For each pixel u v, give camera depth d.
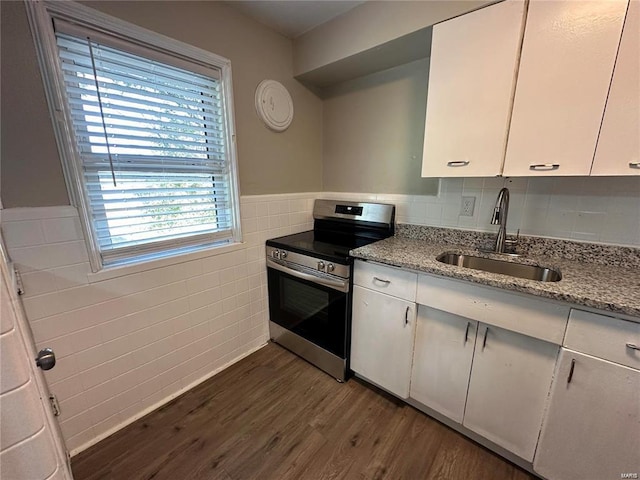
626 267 1.24
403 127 1.91
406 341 1.45
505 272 1.44
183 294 1.60
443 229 1.77
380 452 1.31
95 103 1.20
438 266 1.26
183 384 1.68
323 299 1.75
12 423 0.41
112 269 1.31
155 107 1.40
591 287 1.00
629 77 0.94
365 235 2.10
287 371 1.87
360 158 2.18
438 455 1.29
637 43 0.91
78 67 1.14
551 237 1.42
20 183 1.04
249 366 1.92
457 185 1.70
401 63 1.81
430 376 1.41
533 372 1.10
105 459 1.27
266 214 2.02
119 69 1.27
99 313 1.29
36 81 1.03
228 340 1.90
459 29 1.26
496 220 1.46
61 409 1.23
